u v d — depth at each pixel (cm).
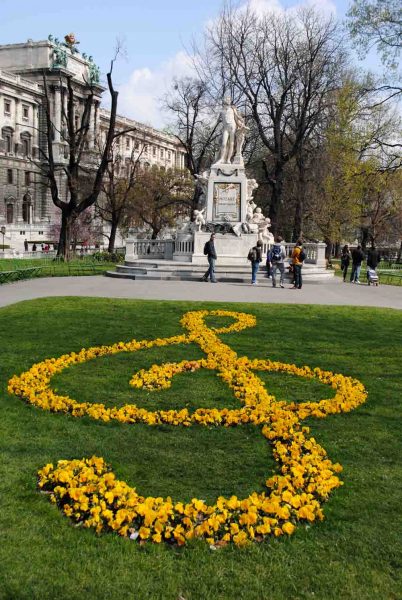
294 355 1173
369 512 532
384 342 1320
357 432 742
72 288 2342
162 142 12812
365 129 4288
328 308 1842
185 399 870
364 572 441
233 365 1059
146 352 1174
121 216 6500
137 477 595
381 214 5556
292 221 5397
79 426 738
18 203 9944
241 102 4619
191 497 555
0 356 1095
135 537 477
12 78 9556
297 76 4372
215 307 1789
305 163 5056
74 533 480
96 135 7738
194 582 424
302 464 614
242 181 3033
